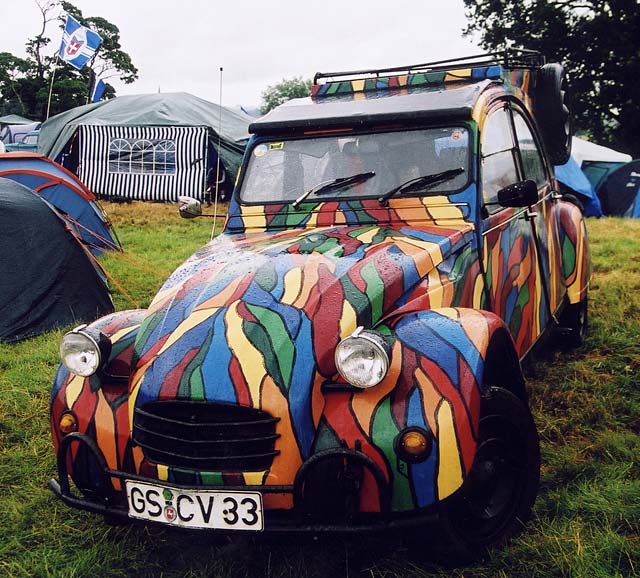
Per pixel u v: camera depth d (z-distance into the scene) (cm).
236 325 267
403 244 312
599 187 1661
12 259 688
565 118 514
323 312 267
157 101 1936
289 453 246
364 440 244
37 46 5122
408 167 361
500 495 297
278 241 335
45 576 296
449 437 242
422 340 264
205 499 251
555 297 487
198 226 1393
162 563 301
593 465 347
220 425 251
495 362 304
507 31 2936
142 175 1811
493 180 375
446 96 378
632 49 2734
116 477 269
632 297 648
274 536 251
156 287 827
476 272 337
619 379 462
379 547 295
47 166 1067
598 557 276
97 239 1063
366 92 422
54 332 669
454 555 275
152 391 259
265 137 397
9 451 421
